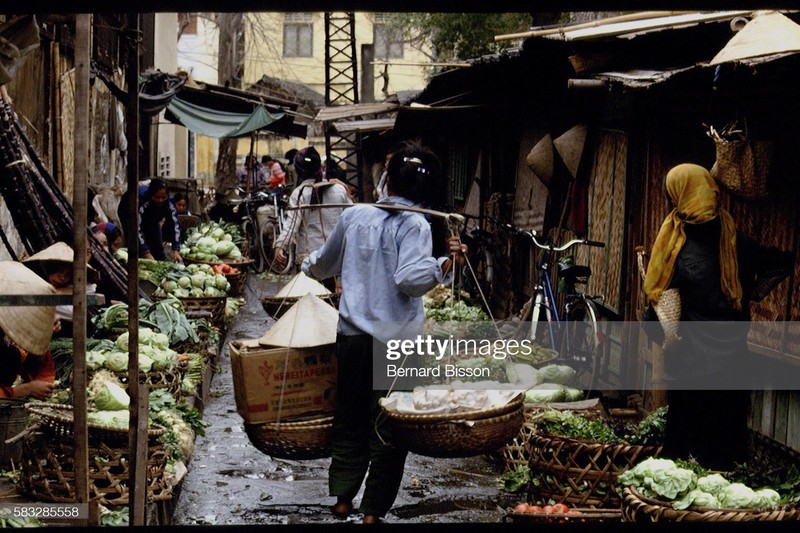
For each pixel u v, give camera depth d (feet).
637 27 24.34
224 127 69.05
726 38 24.84
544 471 18.80
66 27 35.88
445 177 64.39
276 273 63.77
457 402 17.08
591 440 18.54
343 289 18.38
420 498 21.01
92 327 25.73
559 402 24.85
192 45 157.48
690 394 18.44
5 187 22.81
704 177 18.31
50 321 16.31
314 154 33.22
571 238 35.22
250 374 18.51
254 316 48.01
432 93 45.80
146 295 35.68
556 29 25.84
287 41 150.41
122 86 61.36
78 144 12.27
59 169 34.30
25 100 30.32
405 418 16.65
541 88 37.37
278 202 67.62
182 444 21.70
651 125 27.48
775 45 16.24
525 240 41.63
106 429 16.85
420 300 18.67
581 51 26.17
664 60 26.08
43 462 16.78
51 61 33.63
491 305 44.47
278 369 18.60
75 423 13.16
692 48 25.70
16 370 19.36
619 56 26.13
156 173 85.10
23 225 23.16
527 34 25.82
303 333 18.84
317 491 21.47
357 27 148.66
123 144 59.88
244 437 26.13
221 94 72.95
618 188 29.50
